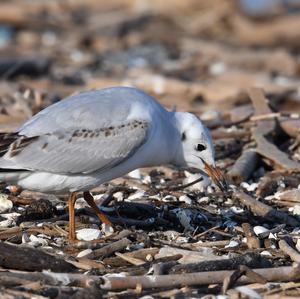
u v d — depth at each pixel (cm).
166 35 3544
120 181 1407
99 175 1137
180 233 1200
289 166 1510
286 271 1038
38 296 962
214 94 2252
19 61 2573
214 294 1003
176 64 2986
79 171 1116
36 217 1237
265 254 1127
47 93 1988
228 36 3719
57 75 2631
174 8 3941
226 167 1531
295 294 1006
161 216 1259
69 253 1109
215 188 1399
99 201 1309
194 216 1268
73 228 1145
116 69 2870
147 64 3022
